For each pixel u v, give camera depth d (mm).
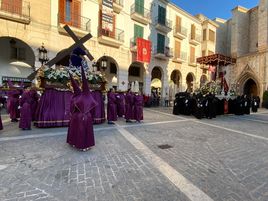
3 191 3410
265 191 3693
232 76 30688
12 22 14594
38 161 4758
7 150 5445
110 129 8781
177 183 3877
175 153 5730
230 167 4801
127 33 21844
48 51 16281
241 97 18234
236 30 30781
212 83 17891
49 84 8641
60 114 8891
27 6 15172
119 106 12172
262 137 8266
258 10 28328
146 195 3420
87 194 3395
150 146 6348
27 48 17766
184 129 9422
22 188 3525
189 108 15062
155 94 24922
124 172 4312
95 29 19078
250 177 4273
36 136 7047
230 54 34125
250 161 5262
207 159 5316
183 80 28766
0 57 16562
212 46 32031
